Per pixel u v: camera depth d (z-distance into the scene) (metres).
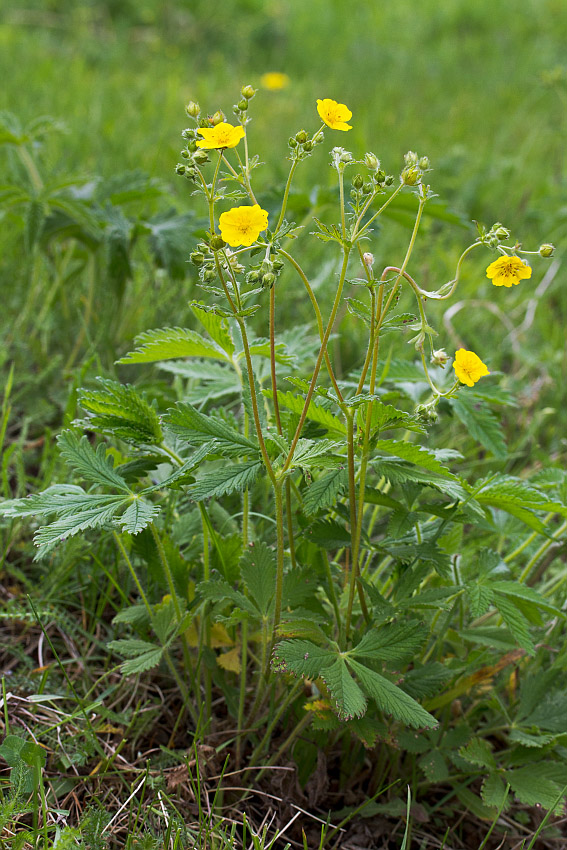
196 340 0.77
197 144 0.64
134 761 0.74
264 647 0.72
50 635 0.81
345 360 1.08
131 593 0.84
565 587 0.83
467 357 0.65
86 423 0.71
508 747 0.78
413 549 0.72
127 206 1.22
